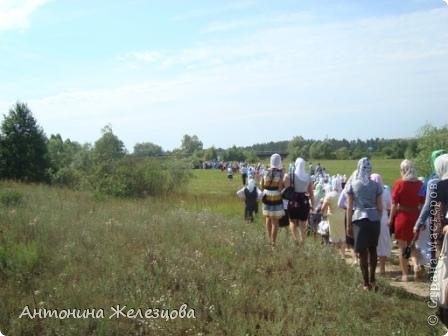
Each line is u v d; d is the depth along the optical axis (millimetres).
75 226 10609
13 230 9727
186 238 10547
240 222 13758
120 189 24422
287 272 8617
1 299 6672
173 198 25062
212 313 6605
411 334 6488
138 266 8078
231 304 6848
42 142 31500
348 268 9289
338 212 11109
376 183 8430
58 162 33781
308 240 11500
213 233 11094
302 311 6770
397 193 9211
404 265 9305
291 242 10531
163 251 9031
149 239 10086
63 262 8266
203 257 8945
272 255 9484
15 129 30844
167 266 8148
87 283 7223
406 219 9156
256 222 14922
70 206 14117
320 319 6648
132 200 21859
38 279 7484
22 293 7047
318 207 14312
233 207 20719
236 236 10664
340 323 6555
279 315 6582
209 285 7484
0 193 14781
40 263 8141
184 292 7262
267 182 10500
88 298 6777
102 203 16781
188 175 32219
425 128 19359
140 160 27281
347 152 91562
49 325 6105
